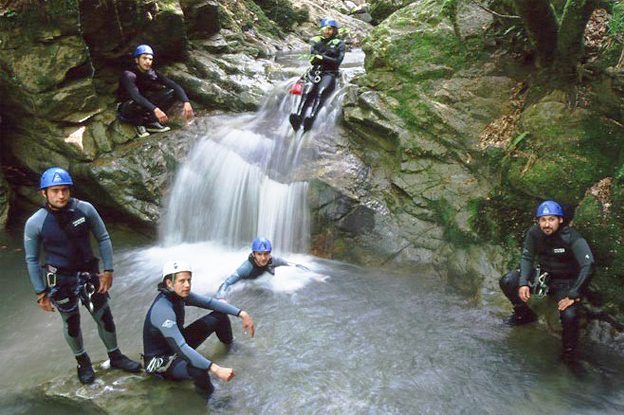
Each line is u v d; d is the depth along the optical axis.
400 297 5.43
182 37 8.38
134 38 7.83
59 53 6.86
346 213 6.34
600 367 4.28
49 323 5.27
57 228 3.76
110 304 5.52
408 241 6.01
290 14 12.96
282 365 4.34
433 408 3.85
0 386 4.31
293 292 5.54
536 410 3.83
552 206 4.29
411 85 6.51
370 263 6.12
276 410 3.82
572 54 5.38
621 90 5.06
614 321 4.57
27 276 6.18
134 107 7.55
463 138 6.00
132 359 4.50
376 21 14.84
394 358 4.44
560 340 4.62
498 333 4.77
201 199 6.98
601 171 4.90
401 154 6.32
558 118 5.32
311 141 6.95
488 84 6.17
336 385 4.09
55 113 7.08
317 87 7.38
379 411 3.81
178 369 3.96
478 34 6.38
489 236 5.52
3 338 5.02
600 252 4.63
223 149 7.11
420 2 7.18
